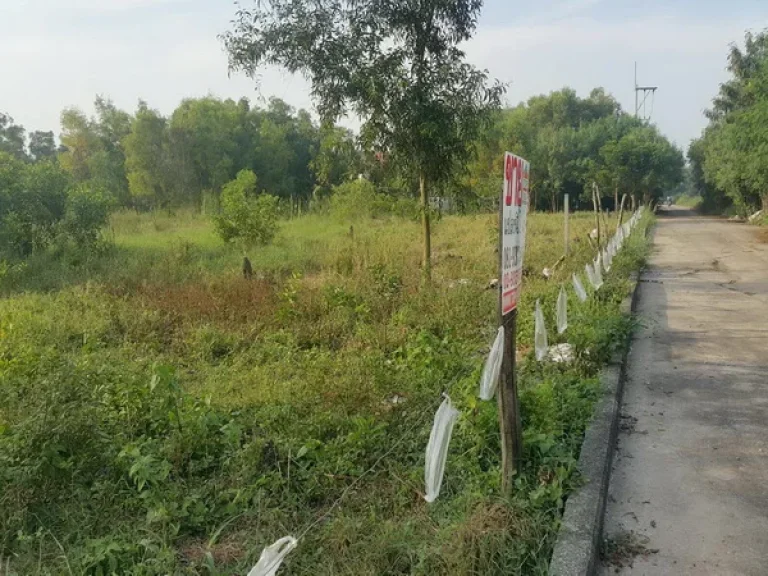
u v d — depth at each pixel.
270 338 7.56
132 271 12.46
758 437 5.00
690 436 5.04
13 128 45.78
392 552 3.17
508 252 3.54
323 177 10.78
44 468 3.88
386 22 9.07
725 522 3.79
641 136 48.50
